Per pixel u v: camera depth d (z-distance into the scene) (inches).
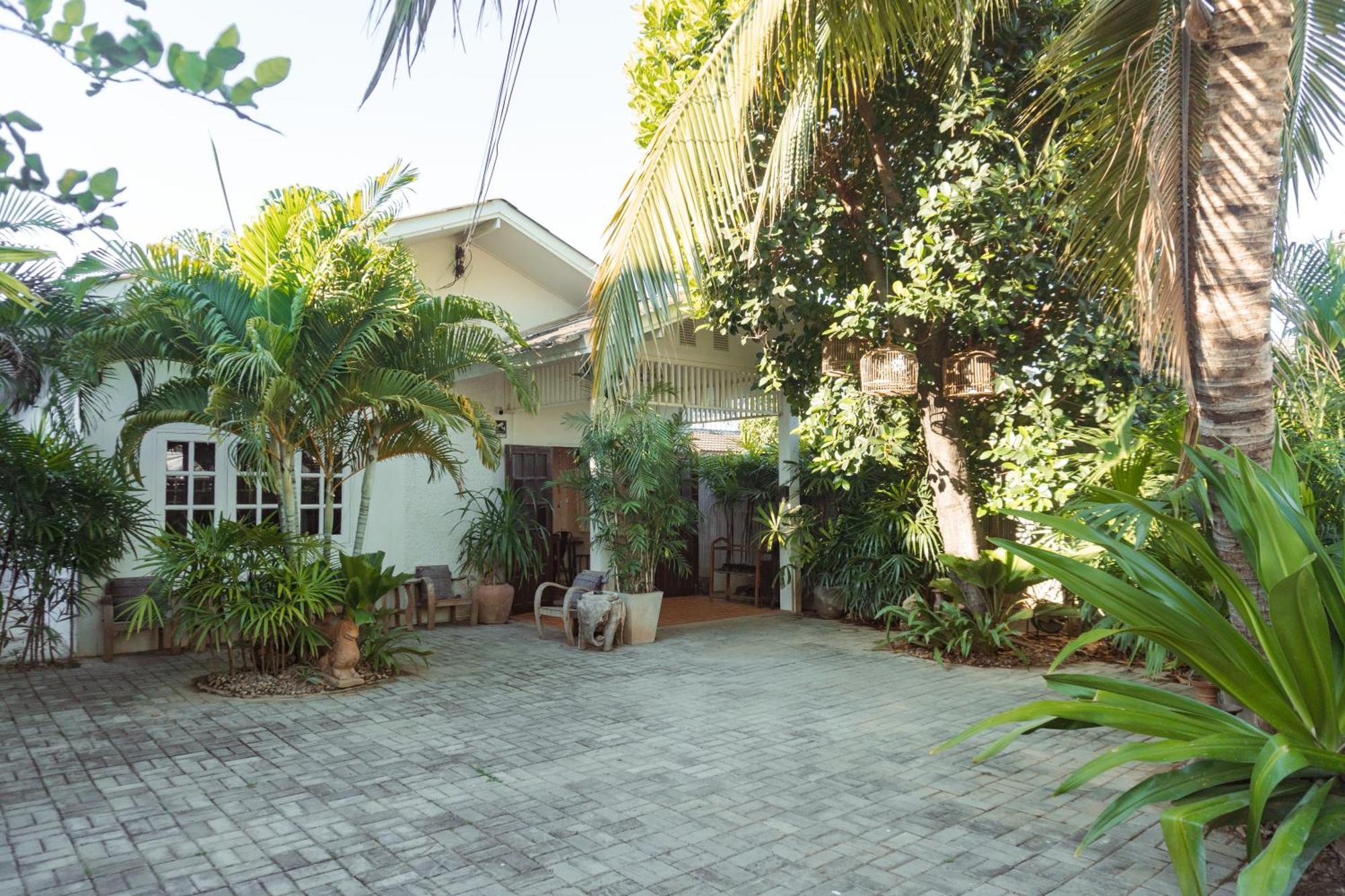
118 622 334.6
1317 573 129.5
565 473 409.7
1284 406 253.0
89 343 263.0
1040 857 154.6
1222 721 132.1
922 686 295.9
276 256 291.4
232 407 275.6
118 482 312.3
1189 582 194.5
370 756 214.4
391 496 419.5
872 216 369.7
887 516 410.9
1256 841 105.3
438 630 408.8
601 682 299.7
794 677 309.6
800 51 187.3
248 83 39.4
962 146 315.6
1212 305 148.7
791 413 472.1
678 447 399.5
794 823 170.2
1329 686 120.0
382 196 294.4
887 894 140.3
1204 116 184.4
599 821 171.0
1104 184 218.7
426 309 299.9
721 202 180.2
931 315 325.4
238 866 149.7
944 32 250.1
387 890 141.3
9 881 144.1
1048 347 351.3
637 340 180.2
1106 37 202.4
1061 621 384.5
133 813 174.6
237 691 280.1
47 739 228.1
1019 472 332.2
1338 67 212.2
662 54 374.6
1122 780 197.3
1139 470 223.8
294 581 282.0
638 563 382.0
